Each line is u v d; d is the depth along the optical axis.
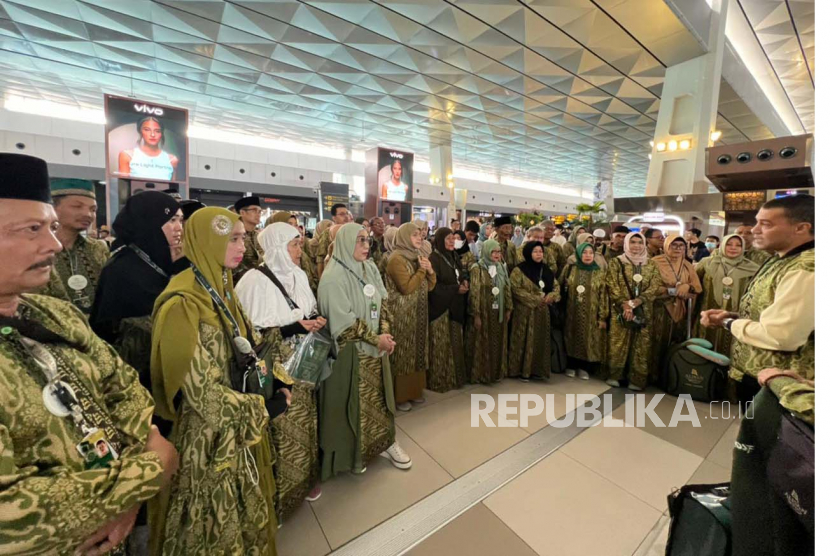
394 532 1.56
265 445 1.29
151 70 7.34
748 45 6.98
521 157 15.13
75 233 1.55
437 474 1.96
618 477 1.96
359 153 15.59
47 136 9.55
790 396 0.81
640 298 3.03
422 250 2.72
